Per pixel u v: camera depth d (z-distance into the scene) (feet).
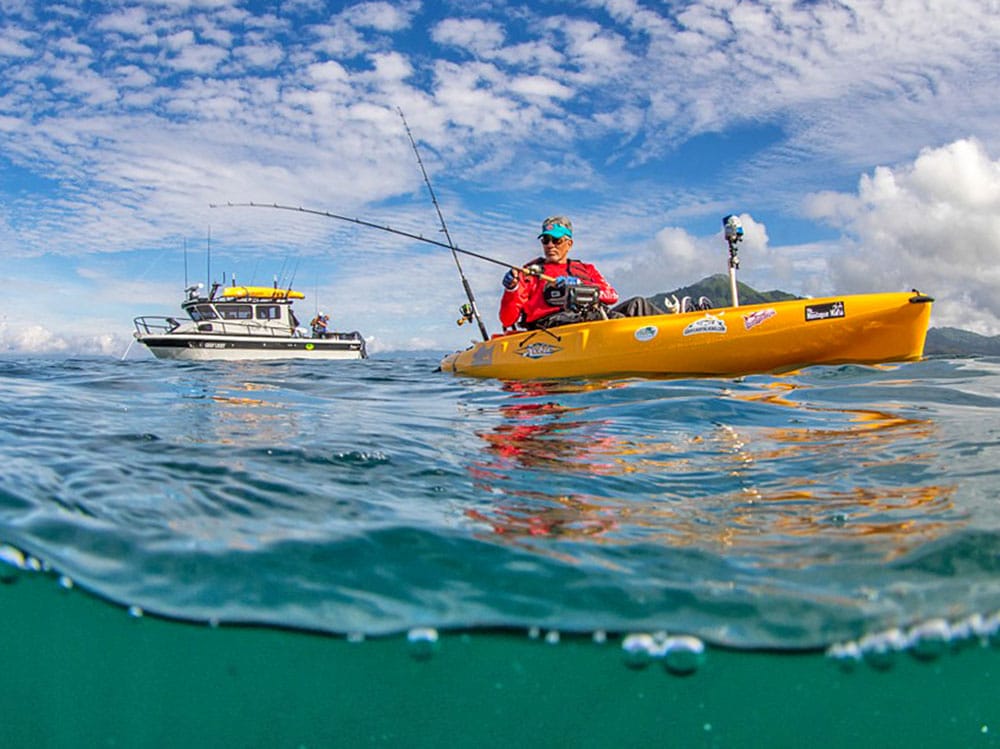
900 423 9.65
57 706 4.67
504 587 4.90
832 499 6.39
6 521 5.77
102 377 19.02
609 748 4.62
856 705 4.49
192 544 5.49
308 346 58.95
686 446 8.82
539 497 6.75
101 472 7.27
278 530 5.80
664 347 16.51
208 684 4.65
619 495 6.77
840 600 4.59
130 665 4.81
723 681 4.44
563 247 20.36
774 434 9.35
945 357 17.30
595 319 19.33
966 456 7.63
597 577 5.00
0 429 9.60
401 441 9.35
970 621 4.35
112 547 5.41
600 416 11.17
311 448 8.70
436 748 4.63
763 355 15.65
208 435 9.53
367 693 4.57
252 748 4.66
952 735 4.51
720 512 6.21
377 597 4.76
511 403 13.33
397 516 6.16
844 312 15.24
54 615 4.94
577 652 4.43
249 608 4.62
